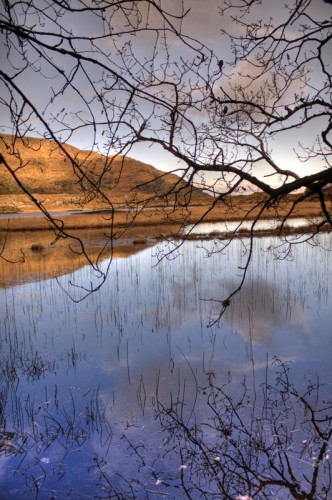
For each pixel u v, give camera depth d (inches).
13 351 325.7
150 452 195.5
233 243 946.1
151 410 233.6
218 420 219.6
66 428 216.7
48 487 172.7
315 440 198.4
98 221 1743.4
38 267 731.4
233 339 343.6
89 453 195.8
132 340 348.5
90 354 317.4
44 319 414.6
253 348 322.7
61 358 311.7
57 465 187.3
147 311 430.3
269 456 188.1
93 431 213.3
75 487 172.9
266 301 454.0
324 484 167.0
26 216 2544.3
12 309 457.1
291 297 467.8
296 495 158.9
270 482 162.9
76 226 1525.6
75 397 250.5
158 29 63.7
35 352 324.2
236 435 205.9
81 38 59.7
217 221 1539.1
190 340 344.5
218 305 440.1
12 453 195.5
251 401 239.5
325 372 273.4
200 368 288.8
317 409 227.1
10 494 167.8
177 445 200.4
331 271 613.0
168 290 523.2
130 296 497.7
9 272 689.6
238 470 179.9
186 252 856.3
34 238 1252.5
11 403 245.1
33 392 258.7
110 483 174.1
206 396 247.6
